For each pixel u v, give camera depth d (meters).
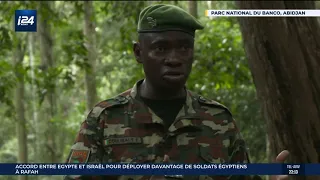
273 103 3.29
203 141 2.16
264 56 3.31
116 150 2.13
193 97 2.25
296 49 3.23
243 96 9.53
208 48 8.08
